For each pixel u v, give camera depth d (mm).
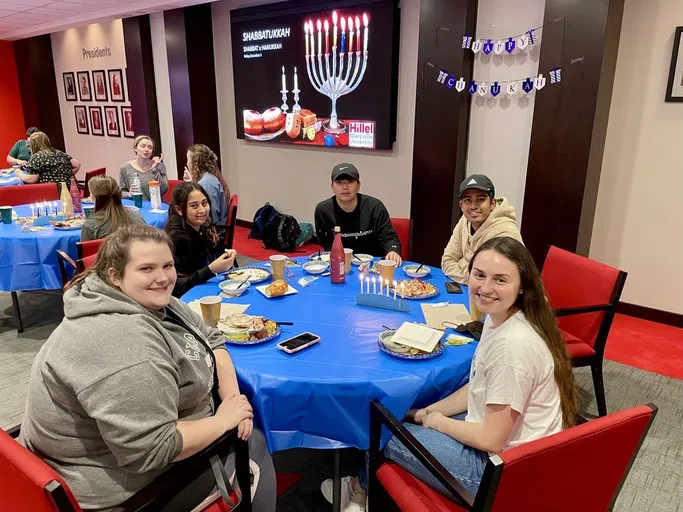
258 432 1503
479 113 3877
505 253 1285
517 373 1212
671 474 2004
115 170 8086
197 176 3854
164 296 1283
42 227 3293
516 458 913
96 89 7867
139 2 5586
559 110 3316
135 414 1090
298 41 4875
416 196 4164
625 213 3508
